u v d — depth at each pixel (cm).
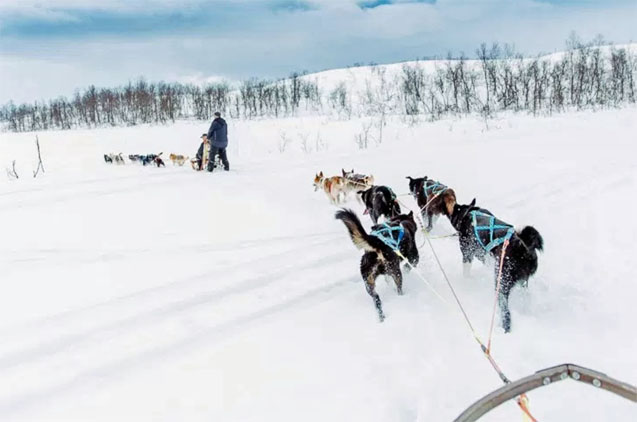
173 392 366
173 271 603
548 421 304
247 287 554
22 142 2800
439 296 471
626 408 313
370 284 473
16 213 889
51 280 577
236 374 386
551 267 569
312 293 535
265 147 2306
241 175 1298
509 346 399
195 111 6562
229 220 836
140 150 2509
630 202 809
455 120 2691
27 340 443
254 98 6481
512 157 1327
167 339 443
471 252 529
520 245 445
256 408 343
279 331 452
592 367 362
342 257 640
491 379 357
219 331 456
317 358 402
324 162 1478
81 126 6109
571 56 5262
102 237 751
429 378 362
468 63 6297
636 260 566
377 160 1441
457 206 555
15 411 348
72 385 378
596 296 483
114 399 360
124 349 428
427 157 1426
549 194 908
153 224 816
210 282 567
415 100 4888
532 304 475
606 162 1166
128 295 536
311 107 6694
